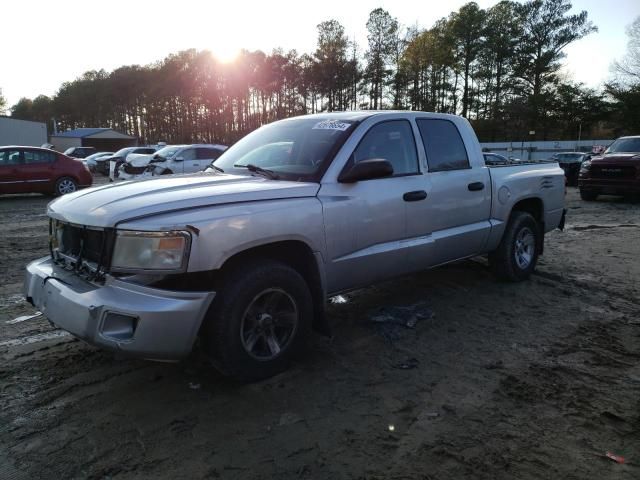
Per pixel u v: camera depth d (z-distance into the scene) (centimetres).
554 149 4056
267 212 313
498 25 6562
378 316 448
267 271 313
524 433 276
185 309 275
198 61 7944
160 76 8425
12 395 312
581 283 573
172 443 263
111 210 286
